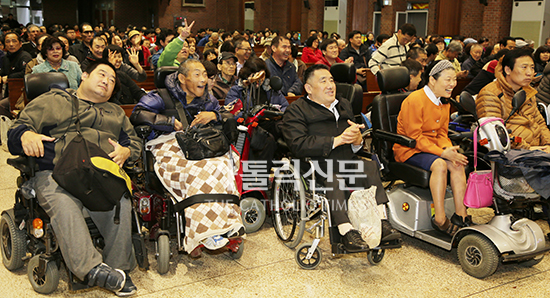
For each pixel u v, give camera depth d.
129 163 3.01
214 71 4.10
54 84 2.84
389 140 3.47
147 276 3.00
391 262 3.29
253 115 3.50
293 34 21.62
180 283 2.91
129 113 4.55
